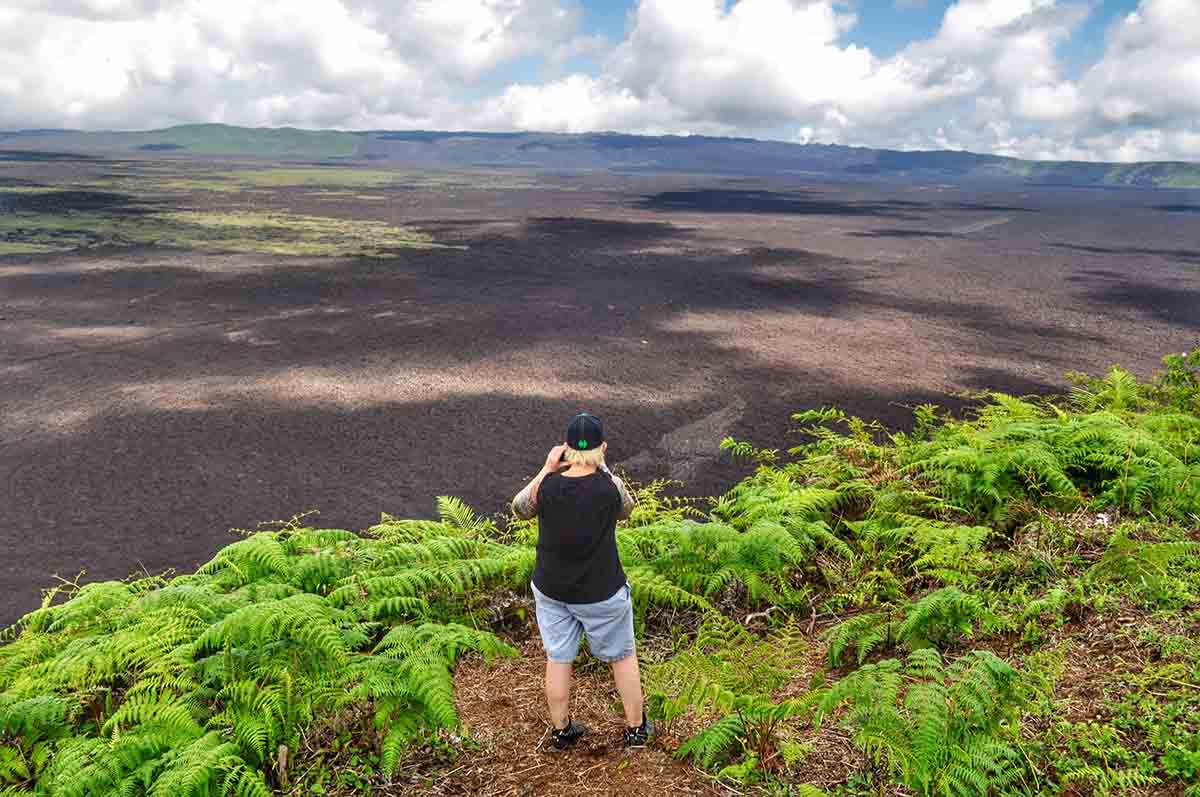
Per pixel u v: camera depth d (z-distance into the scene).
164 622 3.94
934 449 6.60
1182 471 5.38
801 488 6.09
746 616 4.92
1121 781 2.92
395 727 3.39
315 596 3.98
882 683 3.21
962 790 2.91
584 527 3.30
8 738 3.59
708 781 3.30
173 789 2.95
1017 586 4.56
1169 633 3.84
